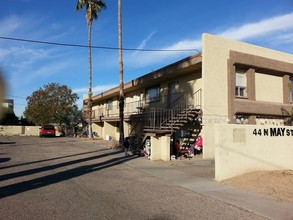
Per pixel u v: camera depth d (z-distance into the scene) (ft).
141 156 64.64
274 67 75.15
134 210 25.76
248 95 71.05
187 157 63.82
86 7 124.88
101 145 92.99
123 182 37.73
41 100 169.68
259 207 27.02
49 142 106.73
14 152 70.44
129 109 114.32
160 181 38.86
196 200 29.43
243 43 70.85
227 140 40.04
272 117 76.79
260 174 40.09
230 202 28.68
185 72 76.28
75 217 23.54
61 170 45.68
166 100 86.63
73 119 173.37
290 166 45.57
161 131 59.06
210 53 65.31
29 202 27.63
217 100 65.92
